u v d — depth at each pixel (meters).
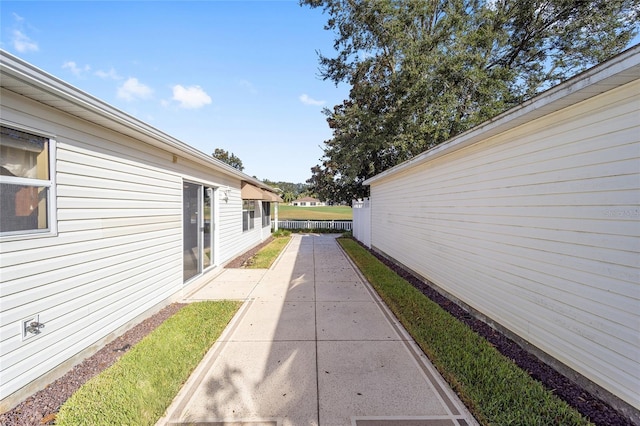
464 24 12.23
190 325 4.28
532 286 3.49
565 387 2.83
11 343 2.55
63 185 3.14
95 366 3.28
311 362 3.34
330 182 22.75
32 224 2.81
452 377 2.92
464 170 5.10
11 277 2.57
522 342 3.65
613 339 2.52
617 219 2.50
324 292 6.15
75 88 2.77
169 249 5.48
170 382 2.87
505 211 3.99
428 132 12.05
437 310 4.85
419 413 2.53
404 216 8.32
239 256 10.41
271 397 2.73
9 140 2.62
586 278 2.78
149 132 4.12
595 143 2.70
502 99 11.61
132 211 4.39
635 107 2.36
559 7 11.50
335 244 14.33
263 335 4.06
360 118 14.12
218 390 2.84
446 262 5.79
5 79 2.36
